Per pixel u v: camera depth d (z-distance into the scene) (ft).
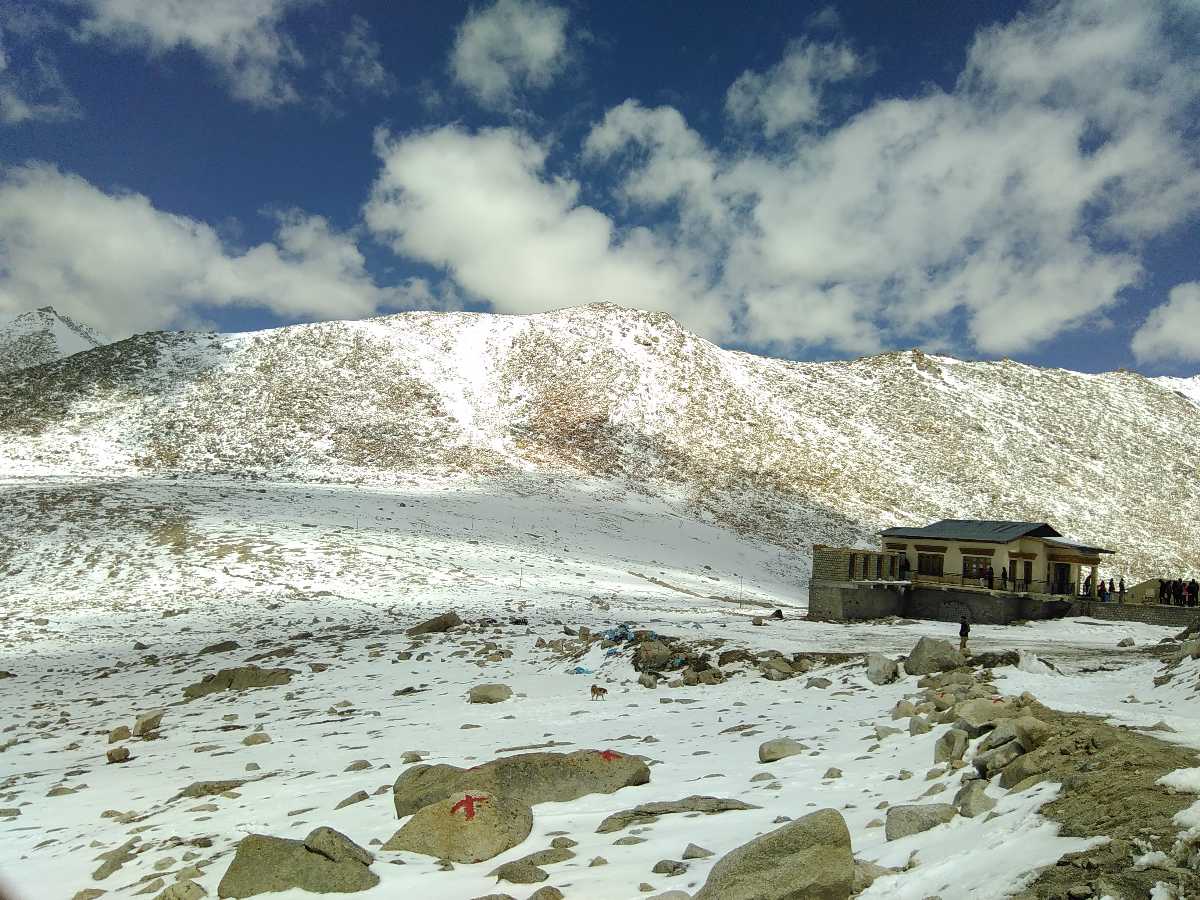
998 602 128.47
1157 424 513.04
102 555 159.53
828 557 133.59
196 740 55.77
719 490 336.08
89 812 37.19
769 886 17.89
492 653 85.40
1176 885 14.71
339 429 346.13
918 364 536.01
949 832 20.89
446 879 22.48
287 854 23.73
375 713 61.11
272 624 118.11
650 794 30.53
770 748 34.63
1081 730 25.39
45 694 80.12
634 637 82.23
